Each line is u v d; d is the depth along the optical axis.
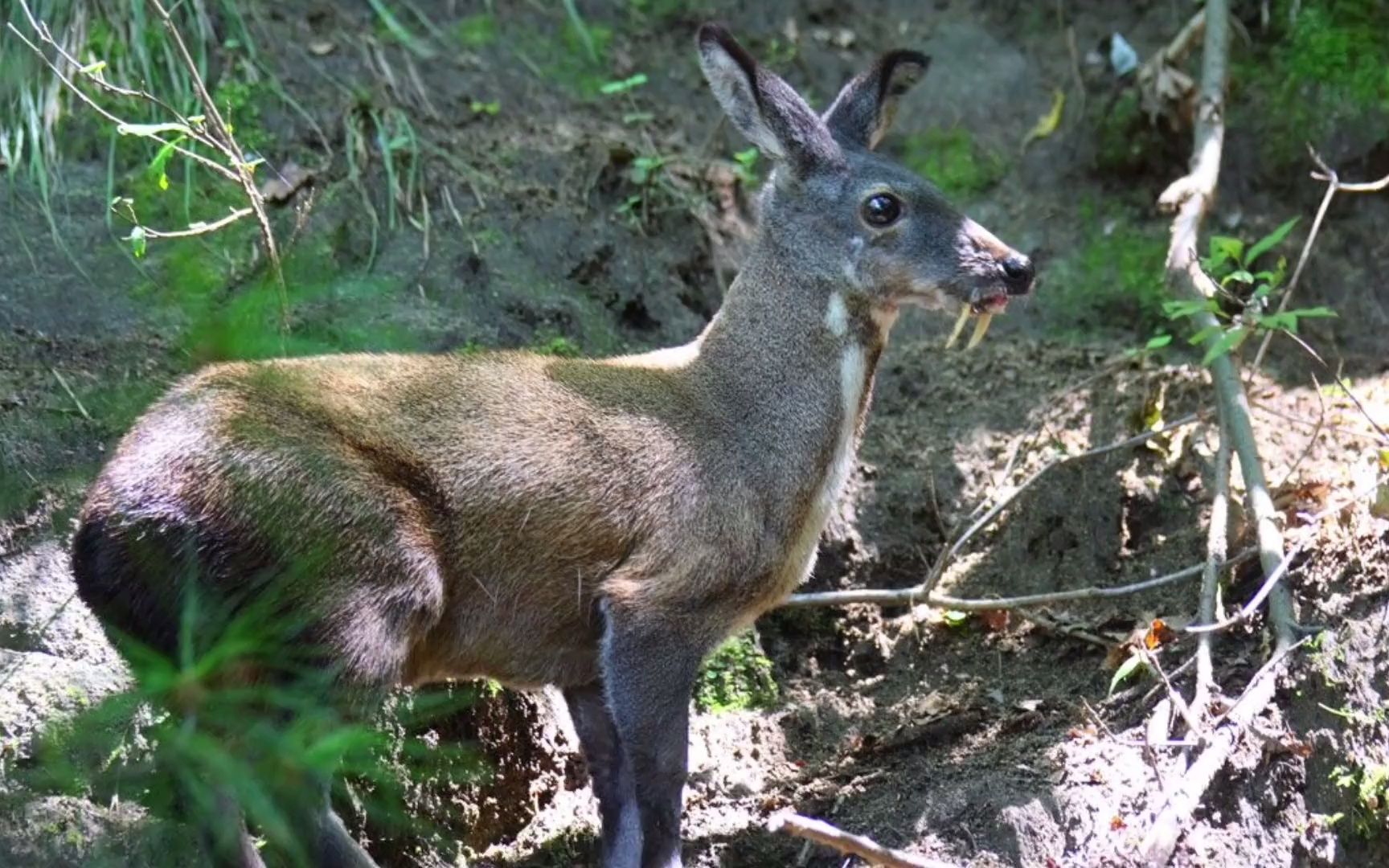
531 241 12.64
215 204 12.08
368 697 8.59
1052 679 10.95
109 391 10.70
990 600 10.83
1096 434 12.32
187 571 8.23
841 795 9.97
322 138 12.83
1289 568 10.42
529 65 14.37
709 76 10.04
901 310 13.45
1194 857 9.16
